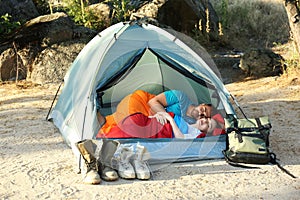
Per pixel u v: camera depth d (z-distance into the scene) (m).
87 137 6.02
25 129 7.16
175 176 5.53
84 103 6.27
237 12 15.13
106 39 6.89
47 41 10.43
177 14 13.23
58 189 5.29
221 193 5.12
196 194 5.12
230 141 5.84
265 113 7.67
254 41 13.97
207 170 5.65
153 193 5.16
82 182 5.42
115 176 5.42
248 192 5.13
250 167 5.70
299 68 9.72
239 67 10.88
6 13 11.55
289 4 9.16
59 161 5.99
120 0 12.73
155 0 12.92
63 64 10.20
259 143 5.79
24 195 5.19
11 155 6.21
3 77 10.30
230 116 6.23
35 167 5.84
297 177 5.42
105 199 5.05
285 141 6.42
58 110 7.39
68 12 12.49
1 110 8.23
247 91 9.09
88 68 6.74
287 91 8.77
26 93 9.34
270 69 10.12
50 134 6.92
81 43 10.50
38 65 10.20
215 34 13.70
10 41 10.67
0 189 5.32
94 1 13.50
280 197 5.01
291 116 7.45
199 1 14.04
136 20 7.09
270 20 14.86
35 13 12.30
